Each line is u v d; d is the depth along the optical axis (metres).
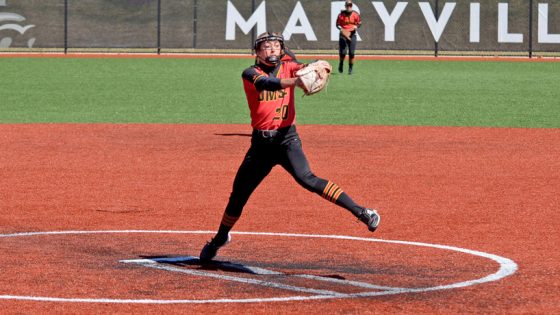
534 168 50.69
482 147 59.22
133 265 28.98
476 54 151.25
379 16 145.38
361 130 68.12
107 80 110.50
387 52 153.25
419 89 102.62
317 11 145.12
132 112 79.94
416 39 146.25
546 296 25.14
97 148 57.91
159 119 74.88
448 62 141.75
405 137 64.12
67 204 40.06
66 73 118.94
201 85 105.19
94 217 37.38
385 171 49.56
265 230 34.94
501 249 31.48
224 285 26.34
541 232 34.44
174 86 103.88
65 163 51.81
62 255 30.38
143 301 24.53
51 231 34.56
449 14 145.75
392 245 32.19
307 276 27.45
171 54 151.00
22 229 34.88
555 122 73.50
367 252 31.03
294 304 24.22
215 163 52.16
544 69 130.50
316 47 145.62
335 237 33.56
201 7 147.38
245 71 27.70
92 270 28.20
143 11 147.25
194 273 27.88
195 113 79.44
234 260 29.83
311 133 66.25
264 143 28.08
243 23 147.38
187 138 63.00
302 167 28.03
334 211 38.72
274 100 27.83
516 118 76.44
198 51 152.38
